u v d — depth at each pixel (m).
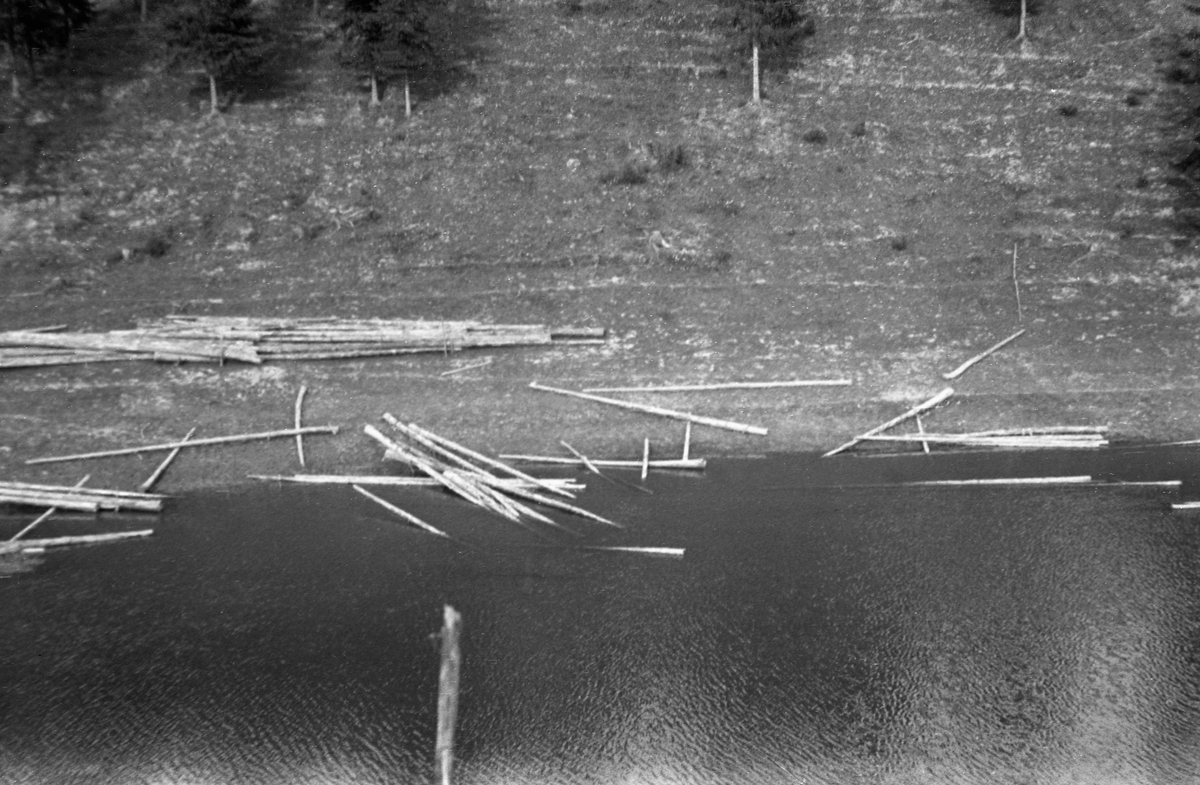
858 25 67.56
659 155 57.44
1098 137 58.94
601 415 43.50
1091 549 35.31
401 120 60.06
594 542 36.09
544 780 27.09
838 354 46.81
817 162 57.72
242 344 45.97
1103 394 44.25
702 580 34.03
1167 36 65.81
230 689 29.77
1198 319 47.97
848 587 33.62
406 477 39.75
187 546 35.97
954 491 38.81
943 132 59.69
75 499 37.75
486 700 29.42
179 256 51.94
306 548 35.84
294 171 56.81
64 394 43.78
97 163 56.53
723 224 54.09
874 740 28.09
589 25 68.19
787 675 30.19
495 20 68.25
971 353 46.69
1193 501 37.88
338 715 28.89
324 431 42.34
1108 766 27.19
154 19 66.25
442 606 33.00
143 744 28.00
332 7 68.31
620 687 29.84
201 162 57.06
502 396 44.50
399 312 49.09
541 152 58.12
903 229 53.78
